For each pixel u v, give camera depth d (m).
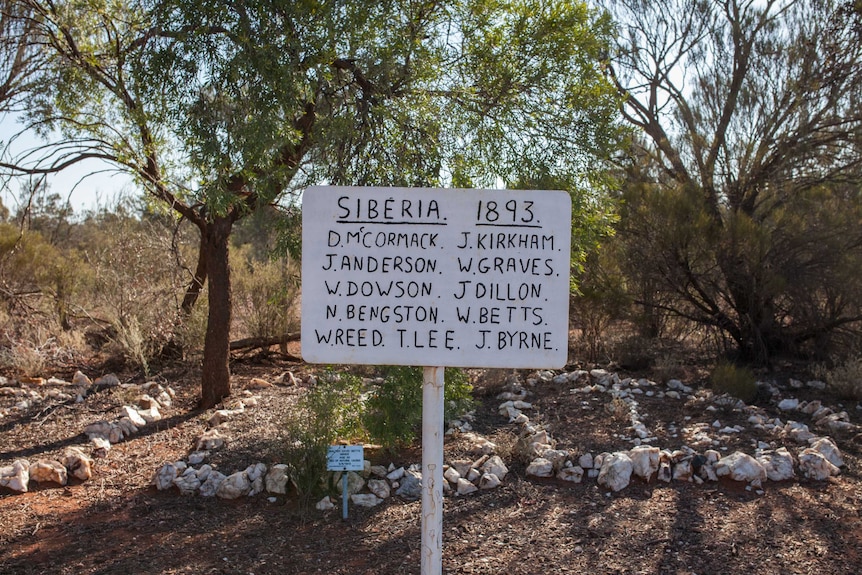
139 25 7.08
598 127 6.31
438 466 3.17
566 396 8.20
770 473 5.50
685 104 11.69
